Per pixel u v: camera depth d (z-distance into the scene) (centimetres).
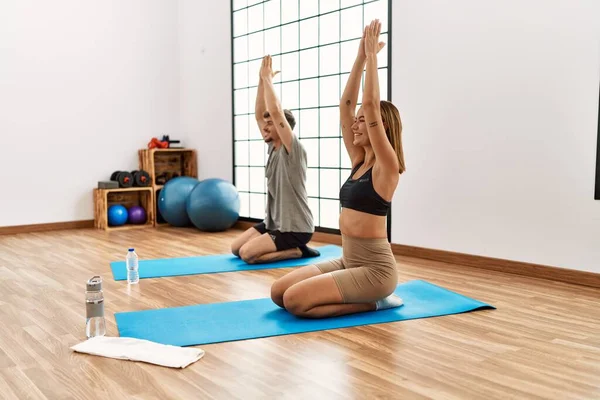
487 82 429
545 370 230
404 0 483
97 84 709
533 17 400
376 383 217
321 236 575
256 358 244
